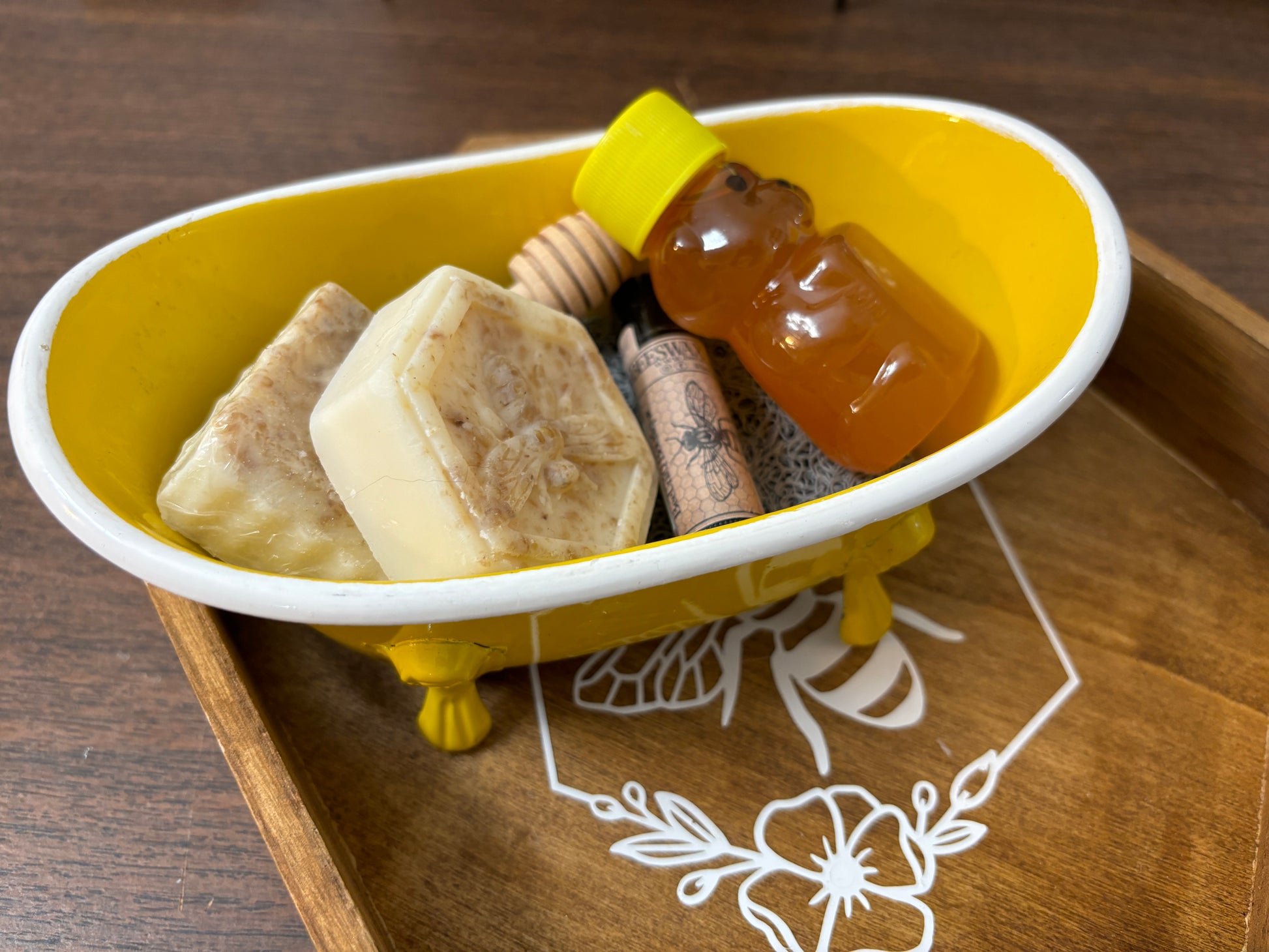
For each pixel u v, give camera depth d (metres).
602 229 0.22
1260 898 0.19
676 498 0.21
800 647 0.22
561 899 0.20
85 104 0.33
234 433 0.18
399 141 0.33
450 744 0.21
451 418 0.18
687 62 0.34
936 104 0.21
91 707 0.22
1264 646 0.22
